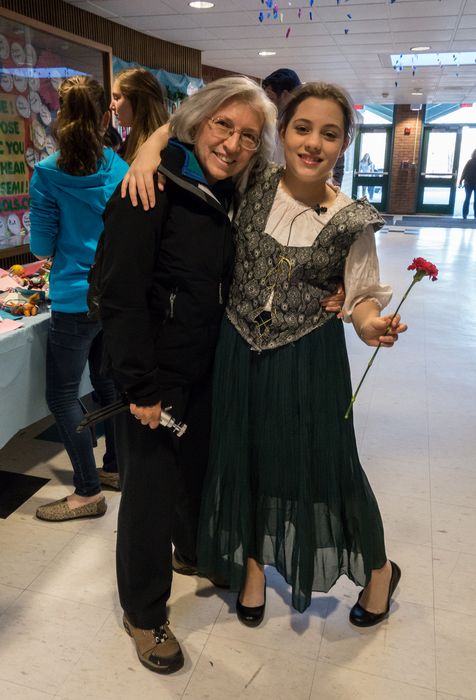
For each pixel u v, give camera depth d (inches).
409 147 625.6
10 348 85.6
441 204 651.5
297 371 61.4
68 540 87.7
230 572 69.4
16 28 135.3
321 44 280.1
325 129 55.7
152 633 66.6
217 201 56.1
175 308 57.3
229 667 66.6
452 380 153.8
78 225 83.0
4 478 104.7
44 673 65.2
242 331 61.6
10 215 141.8
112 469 101.9
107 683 64.2
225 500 67.2
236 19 230.4
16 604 75.0
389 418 130.7
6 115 136.5
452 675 65.7
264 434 63.7
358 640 70.6
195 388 65.7
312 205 59.7
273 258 59.2
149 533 63.0
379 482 104.4
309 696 63.1
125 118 95.5
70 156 78.8
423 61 334.6
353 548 68.0
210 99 53.9
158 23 237.0
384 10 216.2
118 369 55.7
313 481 64.7
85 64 159.8
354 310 61.6
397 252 371.6
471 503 98.5
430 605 76.0
